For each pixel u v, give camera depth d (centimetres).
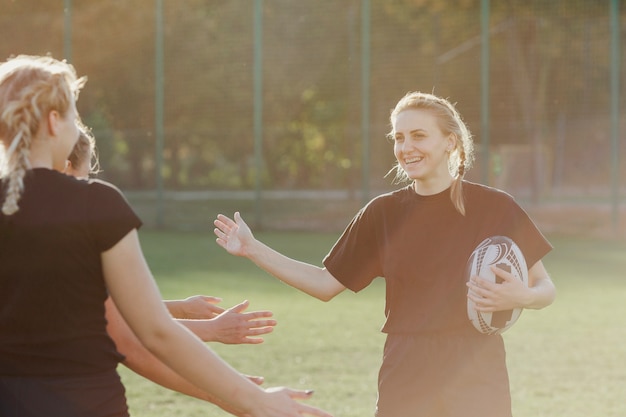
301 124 2366
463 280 374
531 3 2269
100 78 2327
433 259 381
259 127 2264
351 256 403
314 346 837
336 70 2288
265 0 2272
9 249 246
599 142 2272
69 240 245
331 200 2348
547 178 2289
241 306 344
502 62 2278
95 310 251
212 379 254
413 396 371
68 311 246
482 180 2145
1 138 255
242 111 2302
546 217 2250
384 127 2248
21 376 245
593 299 1150
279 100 2330
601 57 2247
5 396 245
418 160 391
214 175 2338
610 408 615
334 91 2300
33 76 255
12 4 2364
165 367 310
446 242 383
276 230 2259
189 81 2295
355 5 2259
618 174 2239
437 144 389
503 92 2278
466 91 2244
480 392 365
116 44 2314
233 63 2278
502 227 383
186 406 620
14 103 250
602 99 2256
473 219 385
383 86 2261
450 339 372
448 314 372
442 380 369
